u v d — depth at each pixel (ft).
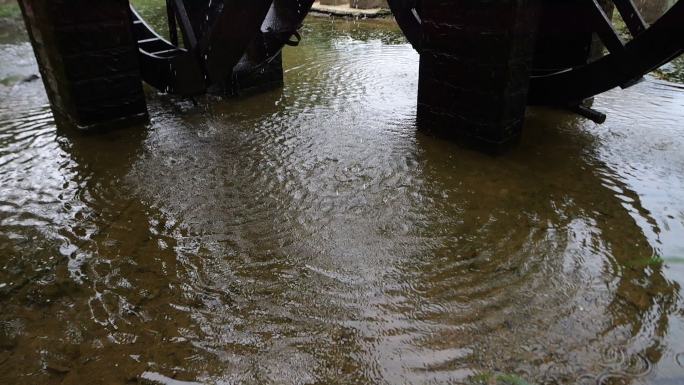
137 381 6.27
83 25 13.05
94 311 7.45
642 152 12.12
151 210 10.23
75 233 9.46
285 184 11.18
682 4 10.11
